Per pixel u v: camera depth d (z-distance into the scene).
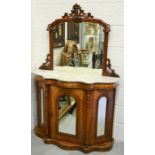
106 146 2.01
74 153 1.98
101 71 2.02
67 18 2.01
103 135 2.06
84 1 1.96
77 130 2.01
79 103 1.93
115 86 1.92
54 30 2.08
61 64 2.14
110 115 2.03
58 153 1.98
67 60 2.11
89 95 1.86
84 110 1.94
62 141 2.08
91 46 2.00
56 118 2.07
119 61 1.98
